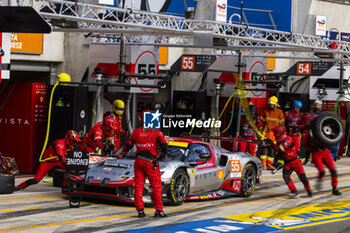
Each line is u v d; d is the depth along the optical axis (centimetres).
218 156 1343
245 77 2027
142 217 1035
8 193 1302
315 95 2389
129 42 1783
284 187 1575
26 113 1673
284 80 1902
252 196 1399
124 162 1226
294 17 2722
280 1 2764
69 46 1873
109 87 1673
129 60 1641
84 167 1129
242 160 1374
